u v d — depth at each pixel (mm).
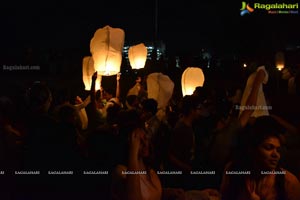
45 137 4703
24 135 4613
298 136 3672
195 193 3713
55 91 6891
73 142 4789
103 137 4098
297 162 3570
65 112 4914
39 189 4645
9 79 17703
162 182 4262
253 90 3592
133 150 3250
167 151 4414
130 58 9727
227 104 4414
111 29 7207
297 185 2742
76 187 4613
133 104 6418
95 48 7258
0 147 4469
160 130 4949
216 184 3936
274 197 2719
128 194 3188
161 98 6398
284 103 3977
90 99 6840
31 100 4730
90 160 4344
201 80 7613
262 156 2625
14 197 4543
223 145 3674
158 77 6449
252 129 2691
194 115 4598
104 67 7238
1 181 4488
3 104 4500
